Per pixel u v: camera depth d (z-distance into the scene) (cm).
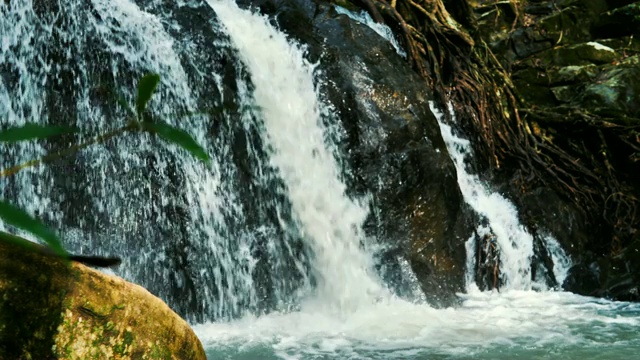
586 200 1030
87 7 765
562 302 835
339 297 787
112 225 735
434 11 1100
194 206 765
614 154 1098
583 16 1296
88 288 215
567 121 1107
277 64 862
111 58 770
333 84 851
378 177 825
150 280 737
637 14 1274
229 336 674
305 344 643
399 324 707
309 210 811
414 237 822
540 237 956
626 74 1151
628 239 1006
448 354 602
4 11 738
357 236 810
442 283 820
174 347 231
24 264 206
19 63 739
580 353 604
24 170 714
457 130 1004
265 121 821
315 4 909
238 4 905
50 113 739
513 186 995
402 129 846
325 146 833
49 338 207
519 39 1245
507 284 902
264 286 782
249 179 800
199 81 804
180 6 830
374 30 927
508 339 649
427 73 1017
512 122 1089
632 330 684
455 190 864
